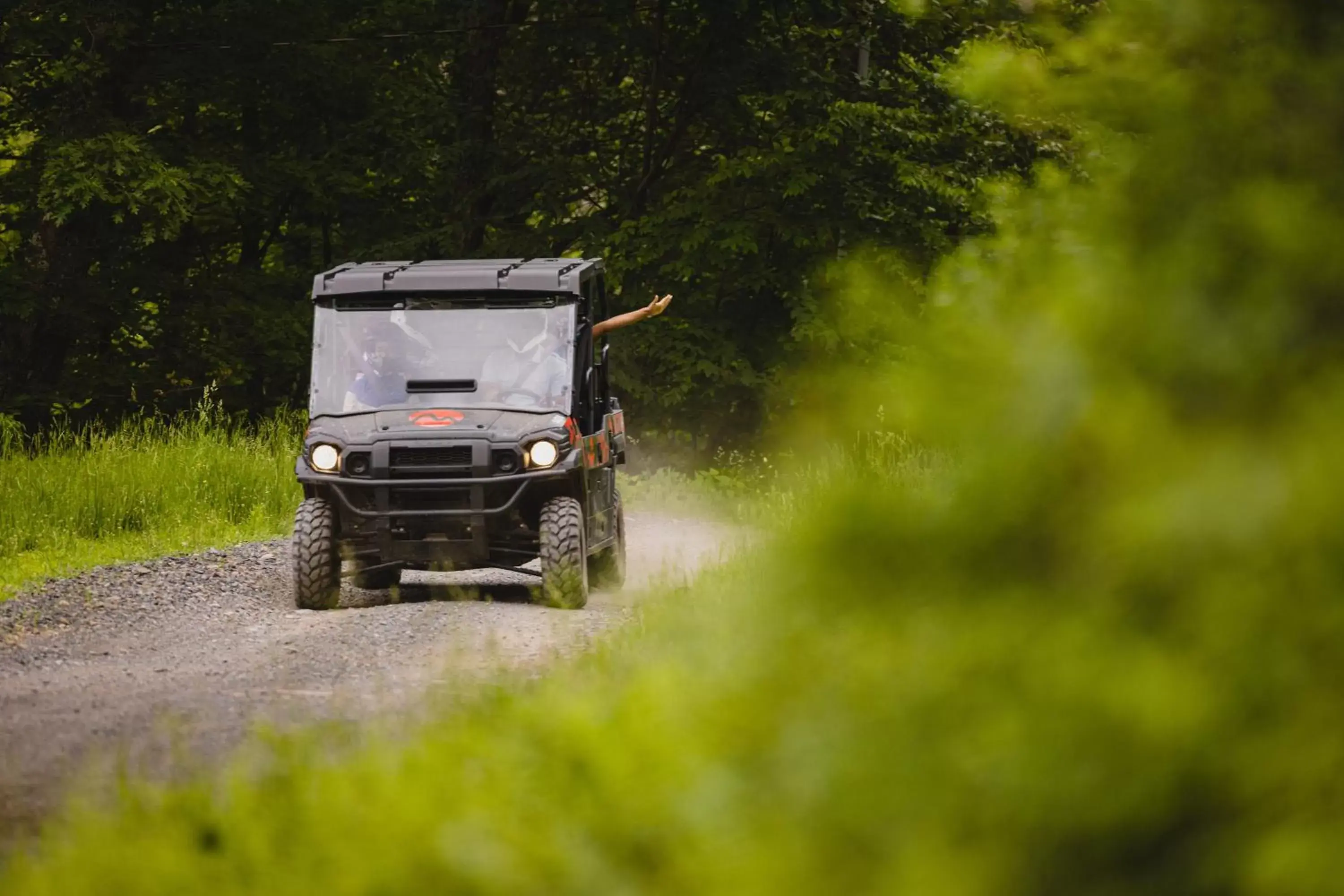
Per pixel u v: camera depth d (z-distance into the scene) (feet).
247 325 360.89
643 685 40.40
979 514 23.26
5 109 341.41
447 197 379.35
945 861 22.50
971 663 22.81
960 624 23.24
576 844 32.73
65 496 204.64
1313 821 21.22
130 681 99.66
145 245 351.05
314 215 384.68
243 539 197.36
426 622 125.29
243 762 59.98
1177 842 21.94
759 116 361.10
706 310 348.38
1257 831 21.38
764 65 350.84
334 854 40.47
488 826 36.76
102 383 343.46
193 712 87.56
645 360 341.41
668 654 67.77
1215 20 25.91
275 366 363.15
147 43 343.87
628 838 31.68
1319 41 25.49
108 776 70.28
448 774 48.32
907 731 23.34
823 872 23.82
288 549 182.19
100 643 118.52
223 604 143.43
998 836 22.38
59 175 304.30
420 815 40.47
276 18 351.46
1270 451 21.83
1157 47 26.50
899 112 337.52
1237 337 22.98
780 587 24.41
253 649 114.11
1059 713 21.81
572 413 154.40
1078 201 25.79
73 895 47.42
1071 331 23.54
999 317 24.38
